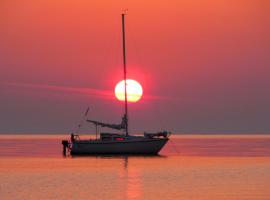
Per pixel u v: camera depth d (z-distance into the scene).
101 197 189.50
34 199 185.50
